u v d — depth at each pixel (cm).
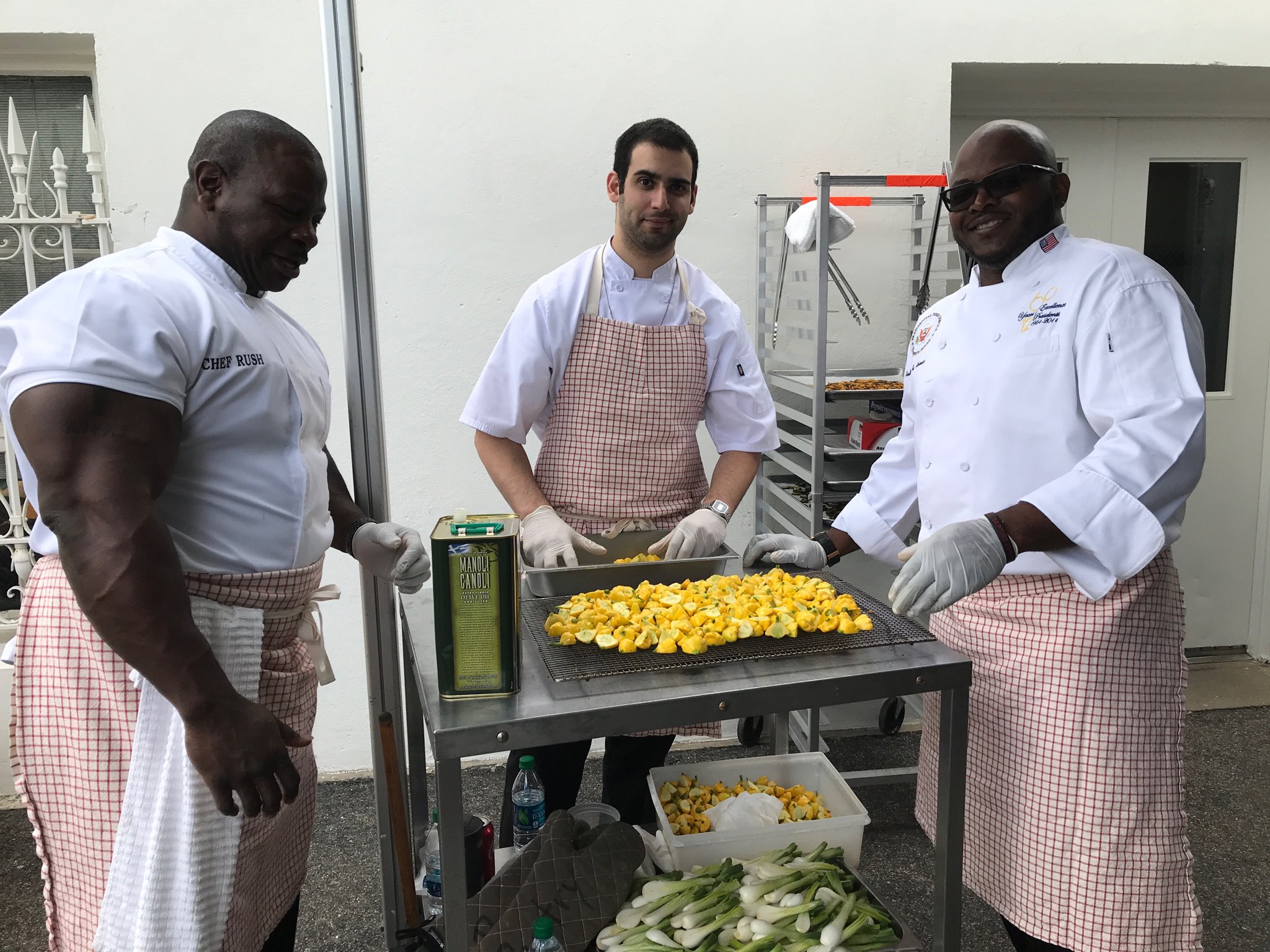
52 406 101
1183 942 147
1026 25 276
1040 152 151
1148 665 146
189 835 113
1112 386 142
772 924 133
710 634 127
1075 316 147
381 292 262
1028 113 316
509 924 133
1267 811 247
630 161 189
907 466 188
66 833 120
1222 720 300
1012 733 153
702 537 190
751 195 275
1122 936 145
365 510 166
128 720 115
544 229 265
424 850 176
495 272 265
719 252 277
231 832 118
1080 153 321
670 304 205
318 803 266
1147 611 145
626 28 261
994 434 154
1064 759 146
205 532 120
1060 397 148
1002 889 157
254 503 123
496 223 263
